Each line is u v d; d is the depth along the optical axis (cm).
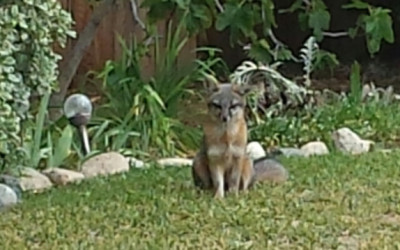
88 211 764
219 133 796
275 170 853
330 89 1424
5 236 701
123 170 980
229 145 798
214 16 1075
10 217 758
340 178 864
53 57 889
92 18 1155
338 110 1182
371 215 732
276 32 1642
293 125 1141
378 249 644
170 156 1101
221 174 809
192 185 848
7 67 827
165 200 789
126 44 1284
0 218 753
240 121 801
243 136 807
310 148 1065
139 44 1220
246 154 824
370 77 1558
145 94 1144
